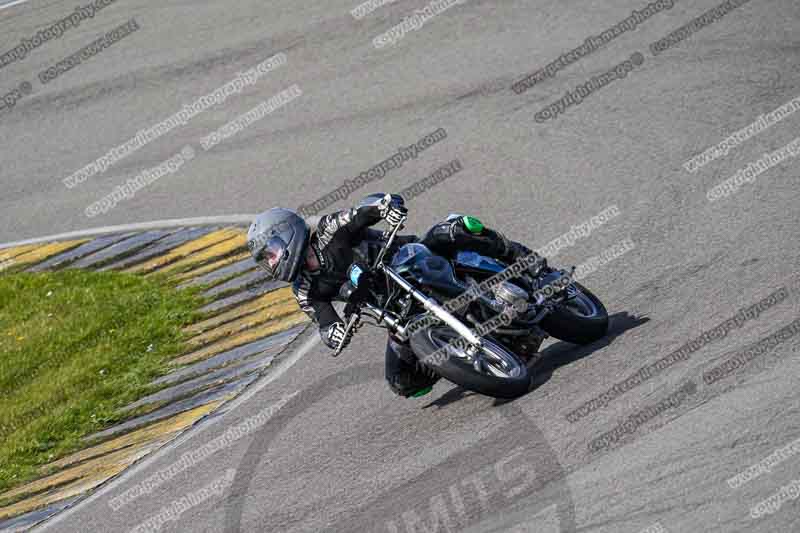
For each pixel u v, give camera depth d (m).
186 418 29.73
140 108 56.22
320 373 29.00
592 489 19.16
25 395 35.00
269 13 62.53
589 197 34.62
